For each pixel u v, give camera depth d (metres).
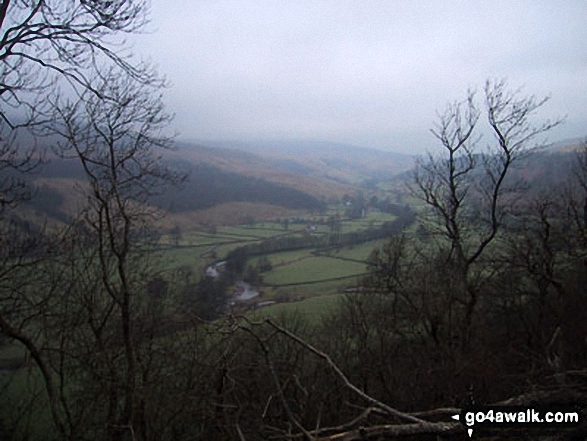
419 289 10.96
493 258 10.95
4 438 6.80
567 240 10.76
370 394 9.42
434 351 10.11
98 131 6.80
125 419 6.87
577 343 9.48
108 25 5.04
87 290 7.26
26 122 5.43
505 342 10.96
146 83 5.75
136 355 7.33
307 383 7.63
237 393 6.27
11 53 4.61
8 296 6.04
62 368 6.90
